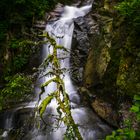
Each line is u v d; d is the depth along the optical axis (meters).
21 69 9.67
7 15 10.38
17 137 6.61
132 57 6.47
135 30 6.57
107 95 7.18
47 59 3.57
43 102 3.35
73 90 8.59
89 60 8.49
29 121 5.04
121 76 6.54
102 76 7.48
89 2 12.58
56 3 12.25
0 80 9.45
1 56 9.79
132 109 2.70
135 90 6.05
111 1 9.56
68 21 10.62
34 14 10.74
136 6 6.22
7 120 7.48
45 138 6.41
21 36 10.06
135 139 2.72
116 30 7.39
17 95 4.16
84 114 7.33
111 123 6.72
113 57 7.16
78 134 3.27
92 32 9.34
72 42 9.64
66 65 9.17
